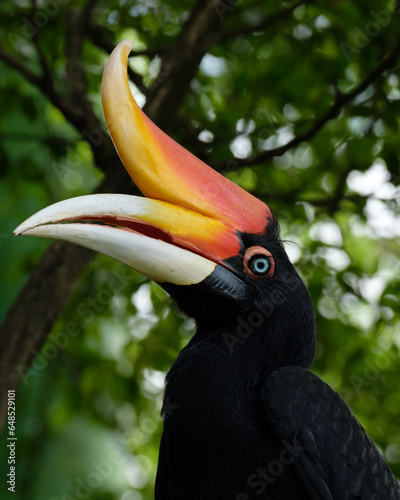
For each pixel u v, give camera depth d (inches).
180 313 188.4
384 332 382.0
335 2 321.1
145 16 340.2
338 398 177.6
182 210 178.9
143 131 177.5
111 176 293.9
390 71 320.2
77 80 306.3
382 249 402.6
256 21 331.3
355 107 323.6
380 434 374.9
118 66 176.9
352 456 170.4
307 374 178.2
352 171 347.9
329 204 336.8
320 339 361.4
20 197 365.7
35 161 364.2
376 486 171.3
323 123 298.4
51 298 284.4
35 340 283.0
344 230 384.8
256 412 174.6
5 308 416.5
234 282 179.3
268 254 182.9
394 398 373.7
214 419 170.9
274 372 177.9
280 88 341.1
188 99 352.5
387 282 366.3
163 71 301.4
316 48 335.0
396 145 328.2
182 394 174.7
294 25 335.0
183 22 335.9
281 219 344.5
